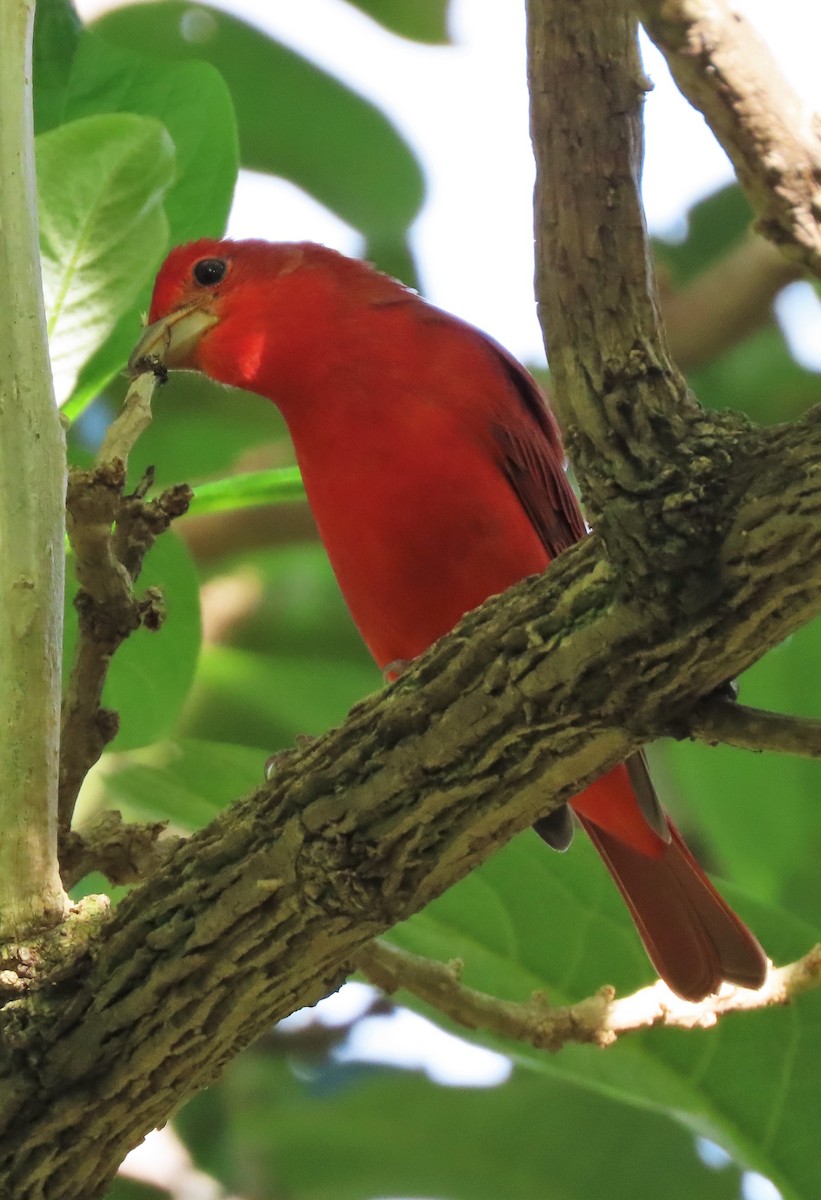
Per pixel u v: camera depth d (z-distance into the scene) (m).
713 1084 7.77
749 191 4.42
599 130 4.56
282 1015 5.69
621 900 8.27
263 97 12.34
